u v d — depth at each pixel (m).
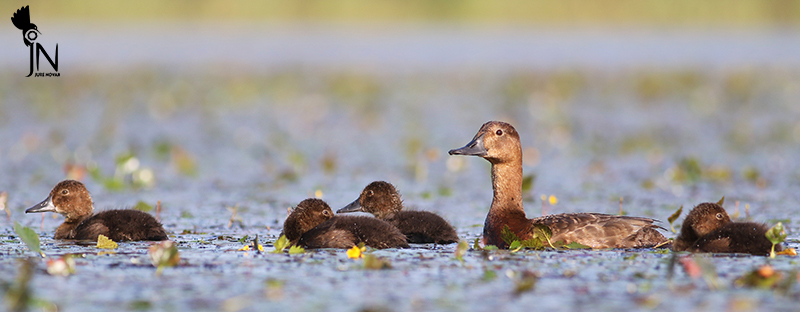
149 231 11.22
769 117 28.59
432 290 7.79
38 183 17.19
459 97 35.62
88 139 23.92
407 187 17.23
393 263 9.11
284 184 17.47
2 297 7.52
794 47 55.12
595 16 63.84
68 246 10.57
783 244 10.65
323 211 11.12
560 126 27.11
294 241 10.98
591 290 7.78
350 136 25.47
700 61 49.50
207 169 19.58
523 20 64.25
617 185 17.17
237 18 62.91
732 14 63.47
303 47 57.88
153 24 61.19
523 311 7.06
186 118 29.45
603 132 25.86
